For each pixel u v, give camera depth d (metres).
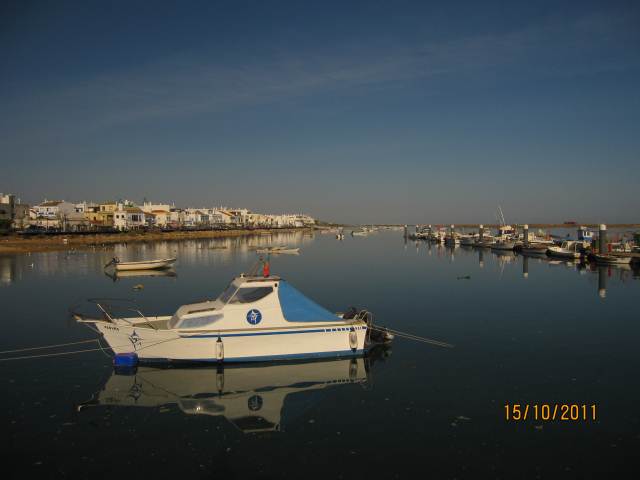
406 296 32.38
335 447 10.59
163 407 12.88
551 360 17.08
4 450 10.40
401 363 16.72
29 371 15.75
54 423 11.80
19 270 47.94
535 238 84.19
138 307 28.33
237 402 13.23
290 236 174.75
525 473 9.52
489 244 89.19
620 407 12.75
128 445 10.66
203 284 39.47
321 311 17.16
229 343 15.98
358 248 97.12
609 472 9.56
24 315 25.00
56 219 115.06
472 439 10.96
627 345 19.11
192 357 15.97
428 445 10.65
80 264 54.56
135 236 110.38
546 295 32.62
